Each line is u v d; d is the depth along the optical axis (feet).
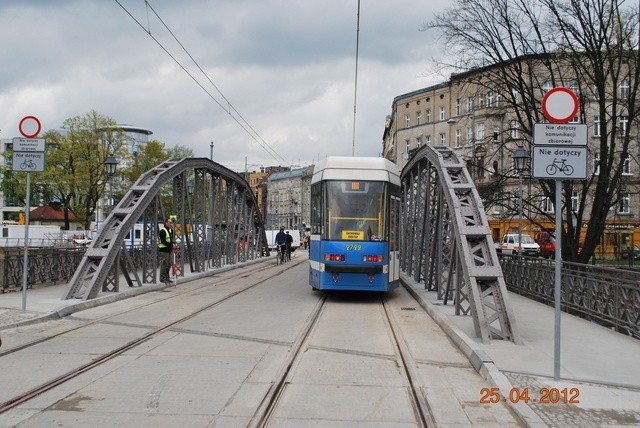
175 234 76.79
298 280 77.41
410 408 21.57
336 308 49.90
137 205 57.26
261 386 24.21
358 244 52.65
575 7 66.03
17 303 45.88
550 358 29.25
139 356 29.71
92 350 30.99
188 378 25.34
